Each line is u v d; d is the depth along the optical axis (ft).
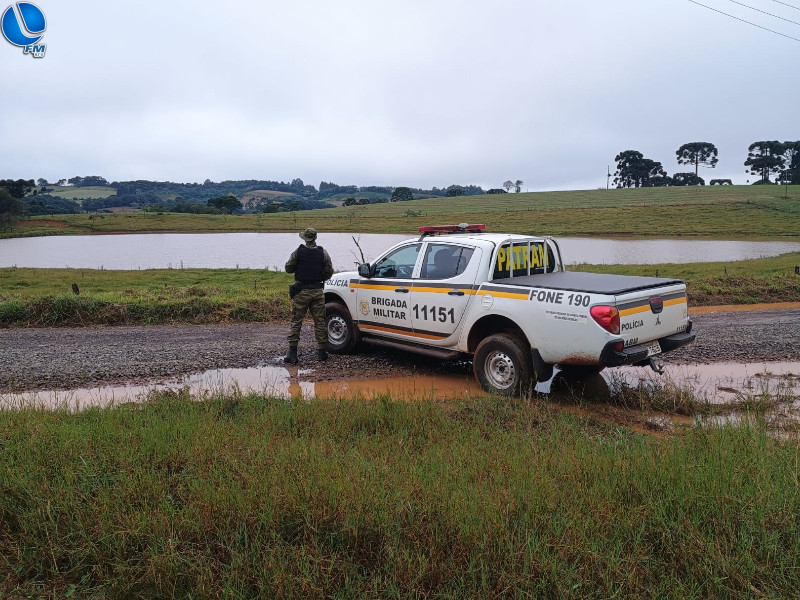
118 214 395.55
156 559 9.04
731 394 22.03
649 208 342.44
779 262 91.91
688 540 9.64
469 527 9.70
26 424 15.25
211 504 10.42
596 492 11.09
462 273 23.06
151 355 27.94
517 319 20.92
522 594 8.45
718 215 299.58
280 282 68.28
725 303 50.29
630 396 21.44
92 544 9.54
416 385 23.59
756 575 9.07
